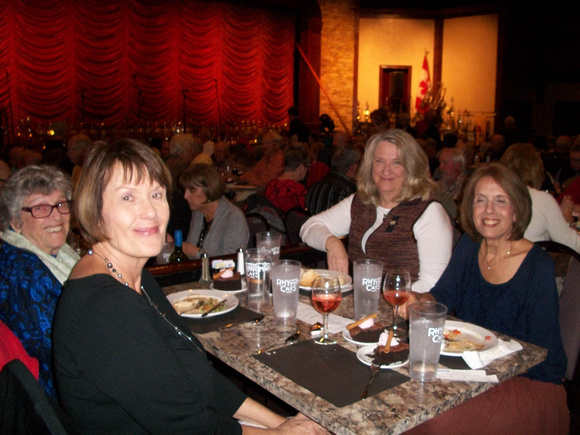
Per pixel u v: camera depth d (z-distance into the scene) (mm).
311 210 3893
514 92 13008
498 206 1963
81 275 1315
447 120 13164
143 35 10477
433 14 13648
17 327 1672
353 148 3885
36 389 997
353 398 1333
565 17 12812
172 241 3311
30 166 1883
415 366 1428
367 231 2582
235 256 2717
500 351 1593
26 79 9336
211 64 11453
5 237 1842
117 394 1179
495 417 1712
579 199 4461
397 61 13688
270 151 6719
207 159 5957
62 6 9492
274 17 12188
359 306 1834
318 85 12719
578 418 2838
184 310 1909
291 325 1806
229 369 3061
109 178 1321
